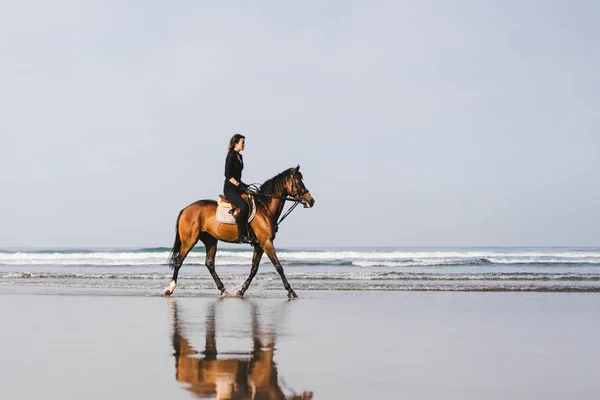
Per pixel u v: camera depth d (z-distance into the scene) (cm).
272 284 1628
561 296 1272
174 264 1354
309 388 434
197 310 984
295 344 637
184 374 477
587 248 7288
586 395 421
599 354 587
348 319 863
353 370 501
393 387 441
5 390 420
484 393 425
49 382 445
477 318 882
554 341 670
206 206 1362
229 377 467
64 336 685
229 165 1301
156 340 658
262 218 1313
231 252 3312
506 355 579
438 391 430
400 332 735
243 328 762
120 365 513
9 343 632
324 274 1900
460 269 2389
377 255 3522
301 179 1351
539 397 415
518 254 3841
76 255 3148
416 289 1445
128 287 1510
